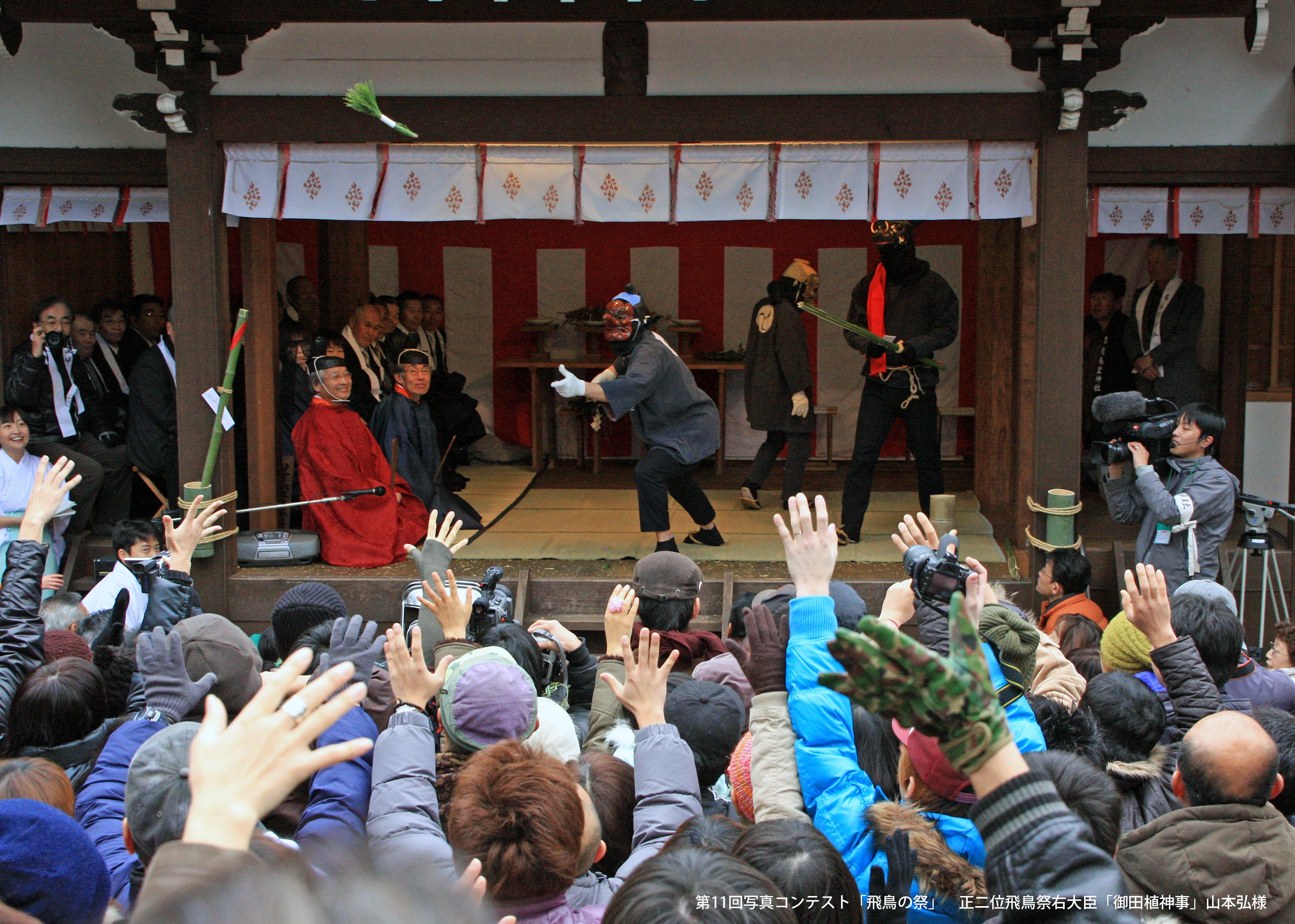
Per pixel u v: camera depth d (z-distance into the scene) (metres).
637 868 1.62
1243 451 7.86
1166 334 7.84
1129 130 6.30
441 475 7.58
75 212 6.78
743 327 10.45
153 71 6.07
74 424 6.85
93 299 8.59
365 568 6.57
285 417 7.53
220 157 6.23
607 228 10.38
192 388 6.27
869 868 2.15
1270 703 3.38
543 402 10.23
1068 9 5.65
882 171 6.13
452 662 2.54
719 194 6.19
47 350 6.75
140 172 6.66
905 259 6.90
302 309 8.38
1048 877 1.39
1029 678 2.48
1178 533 5.46
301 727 1.29
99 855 1.86
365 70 6.14
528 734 2.42
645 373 6.28
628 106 6.12
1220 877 2.08
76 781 2.79
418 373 7.28
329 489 6.74
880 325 6.93
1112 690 2.83
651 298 10.45
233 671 2.63
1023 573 6.39
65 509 6.45
